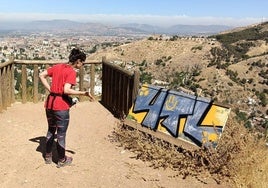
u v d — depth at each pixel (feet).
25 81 30.40
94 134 23.40
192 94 22.06
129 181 16.72
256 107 222.48
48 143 17.78
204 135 18.92
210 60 360.48
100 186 16.11
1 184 15.64
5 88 27.78
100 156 19.58
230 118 21.35
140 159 19.36
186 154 18.63
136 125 21.91
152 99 22.30
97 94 35.73
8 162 17.90
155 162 18.66
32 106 29.96
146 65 363.35
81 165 18.21
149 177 17.19
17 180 16.11
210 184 16.70
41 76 16.88
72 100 17.40
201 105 20.06
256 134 20.77
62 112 16.85
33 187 15.60
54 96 16.84
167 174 17.60
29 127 24.02
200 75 301.22
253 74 308.40
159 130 20.70
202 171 17.66
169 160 18.53
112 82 29.12
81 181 16.48
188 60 366.02
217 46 410.72
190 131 19.51
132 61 386.32
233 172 17.34
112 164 18.56
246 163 17.52
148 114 21.77
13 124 24.34
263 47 418.31
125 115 24.86
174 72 334.03
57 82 16.70
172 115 20.72
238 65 327.67
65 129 17.31
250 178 16.63
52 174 16.94
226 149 18.60
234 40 446.60
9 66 28.96
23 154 19.06
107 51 424.87
